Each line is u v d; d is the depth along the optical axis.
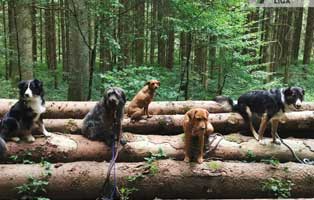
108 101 4.41
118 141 4.70
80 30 8.79
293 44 19.47
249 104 5.29
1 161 4.48
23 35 9.21
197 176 4.25
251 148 4.90
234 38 9.58
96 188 4.20
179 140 4.93
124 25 11.92
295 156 4.87
